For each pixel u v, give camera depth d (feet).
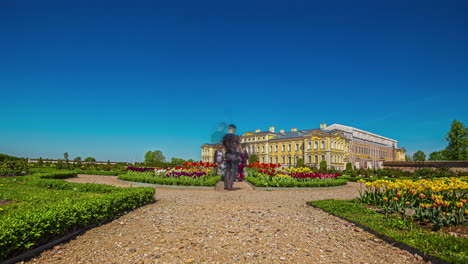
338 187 57.93
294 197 39.55
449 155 159.63
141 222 22.43
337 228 21.09
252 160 168.66
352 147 227.81
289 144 228.02
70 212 18.97
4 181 45.70
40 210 18.45
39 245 16.52
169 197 37.40
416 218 21.97
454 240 16.15
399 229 19.65
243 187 51.85
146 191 30.99
